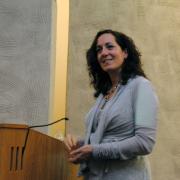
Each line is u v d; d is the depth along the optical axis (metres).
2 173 2.92
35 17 6.04
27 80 5.94
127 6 7.93
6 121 5.86
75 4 7.81
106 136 3.26
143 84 3.26
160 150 7.71
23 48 6.00
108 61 3.42
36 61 5.98
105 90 3.56
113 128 3.24
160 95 7.85
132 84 3.30
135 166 3.20
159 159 7.70
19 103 5.89
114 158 3.14
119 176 3.16
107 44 3.45
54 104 7.09
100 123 3.26
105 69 3.44
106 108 3.29
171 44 8.00
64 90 7.38
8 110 5.88
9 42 6.00
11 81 5.93
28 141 3.12
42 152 3.46
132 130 3.23
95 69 3.66
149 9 8.00
